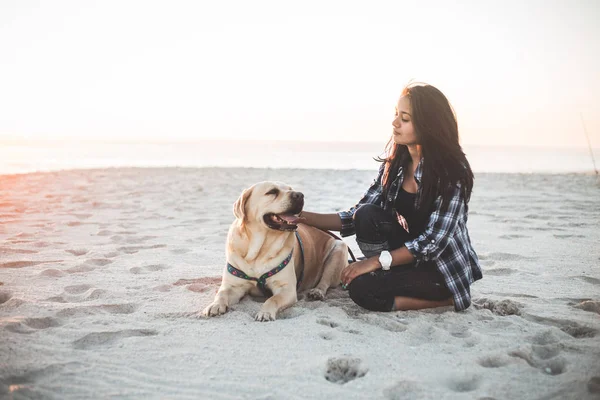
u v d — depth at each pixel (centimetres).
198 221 656
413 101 298
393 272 318
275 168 1559
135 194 912
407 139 305
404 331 287
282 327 292
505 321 299
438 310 324
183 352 255
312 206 778
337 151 3275
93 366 239
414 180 325
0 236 541
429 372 236
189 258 462
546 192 982
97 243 516
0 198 841
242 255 333
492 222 651
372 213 324
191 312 318
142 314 312
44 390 216
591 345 262
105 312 320
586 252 480
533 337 278
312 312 320
